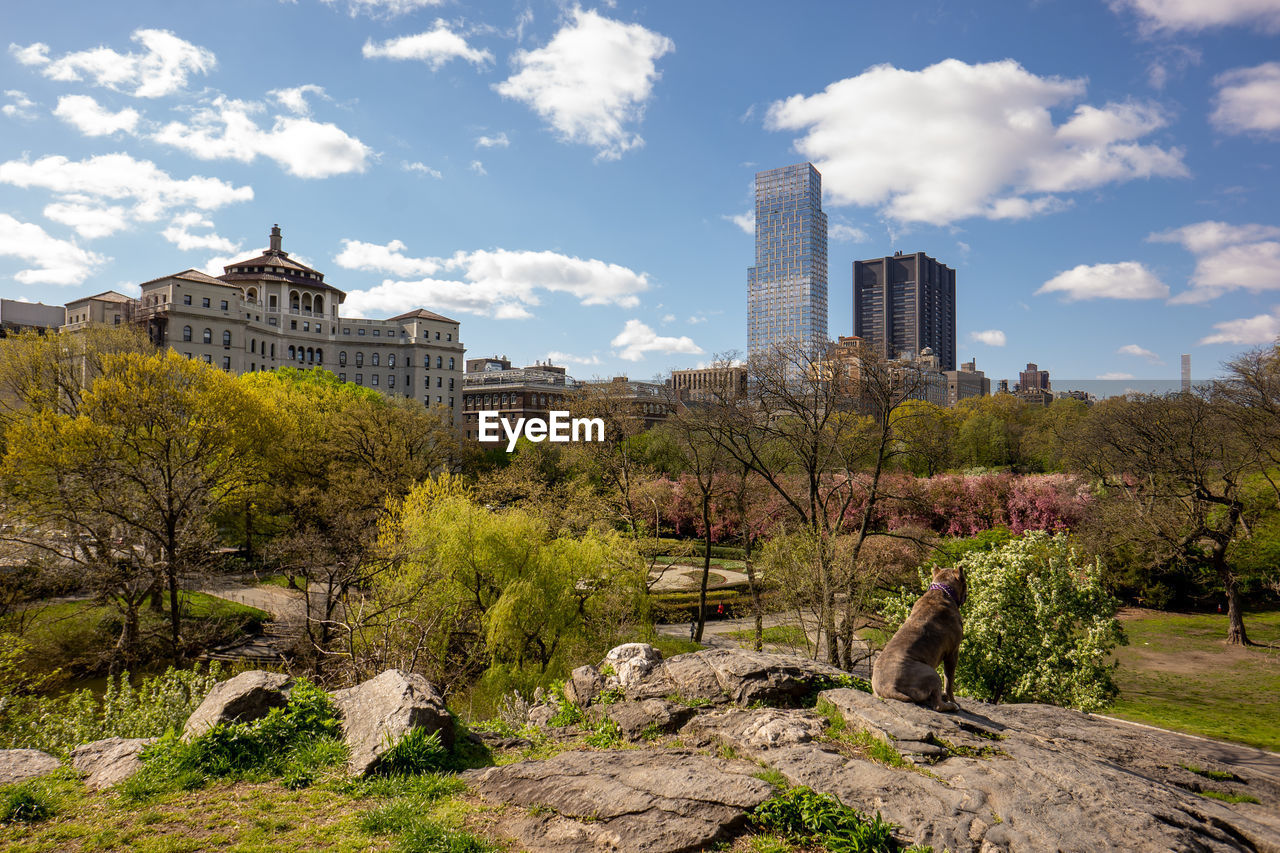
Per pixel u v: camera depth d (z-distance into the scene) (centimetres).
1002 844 529
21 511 3117
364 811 654
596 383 5306
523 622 2686
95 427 3353
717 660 1085
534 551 2892
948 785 627
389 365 12862
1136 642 3450
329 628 2698
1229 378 3672
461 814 633
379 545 2800
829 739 768
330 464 5200
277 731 823
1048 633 1952
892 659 873
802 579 2811
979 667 2052
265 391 5700
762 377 3250
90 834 611
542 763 723
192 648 3188
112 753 815
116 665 2891
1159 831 550
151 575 3047
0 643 2431
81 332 5062
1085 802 591
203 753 771
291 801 684
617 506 4478
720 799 596
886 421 3055
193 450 3600
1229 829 608
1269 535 4075
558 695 1122
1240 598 4297
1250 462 3641
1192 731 2058
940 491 5394
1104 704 1902
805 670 1062
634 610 3033
